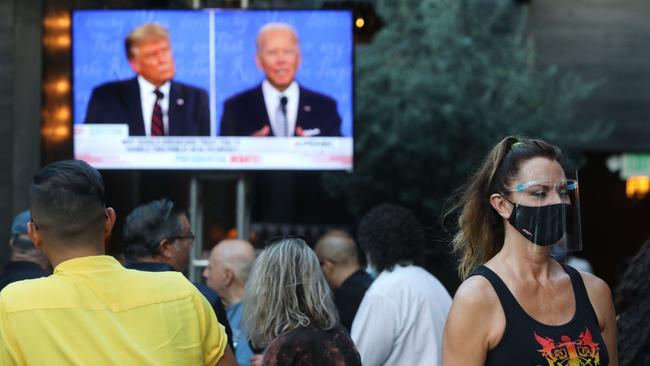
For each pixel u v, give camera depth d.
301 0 24.38
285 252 6.47
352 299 10.00
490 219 5.54
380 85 24.56
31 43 13.02
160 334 4.73
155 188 18.59
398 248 8.11
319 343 6.24
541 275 5.23
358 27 14.05
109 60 12.89
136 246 8.12
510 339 5.05
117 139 12.86
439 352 7.82
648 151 26.97
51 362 4.54
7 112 13.02
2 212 12.97
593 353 5.07
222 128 12.90
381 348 7.78
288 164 12.91
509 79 24.83
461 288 5.20
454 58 24.48
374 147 24.53
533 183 5.18
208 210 15.49
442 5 24.83
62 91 14.16
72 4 14.38
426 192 24.72
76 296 4.68
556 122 25.16
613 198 30.77
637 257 6.29
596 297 5.33
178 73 12.91
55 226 4.78
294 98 12.91
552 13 26.83
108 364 4.59
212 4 15.61
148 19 12.89
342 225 28.05
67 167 4.88
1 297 4.66
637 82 26.91
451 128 24.12
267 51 12.91
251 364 8.12
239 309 9.22
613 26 26.84
